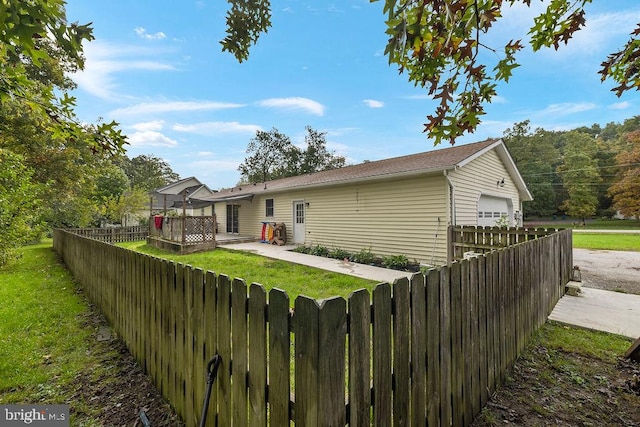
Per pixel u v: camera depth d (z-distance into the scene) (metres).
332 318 1.19
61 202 13.55
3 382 2.45
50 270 7.17
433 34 1.42
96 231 14.38
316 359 1.17
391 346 1.46
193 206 19.12
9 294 5.02
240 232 16.67
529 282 3.13
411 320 1.56
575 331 3.42
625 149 28.28
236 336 1.56
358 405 1.30
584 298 4.62
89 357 2.90
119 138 2.46
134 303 2.86
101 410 2.14
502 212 10.63
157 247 12.79
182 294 2.04
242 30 2.07
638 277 6.45
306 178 14.21
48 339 3.29
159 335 2.35
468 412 1.99
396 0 1.18
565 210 30.75
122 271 3.20
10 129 9.13
